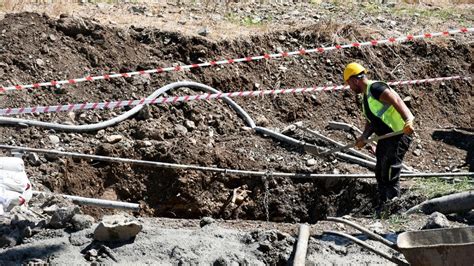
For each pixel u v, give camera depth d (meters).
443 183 9.04
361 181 9.49
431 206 8.12
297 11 14.34
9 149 9.12
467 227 6.45
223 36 12.10
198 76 11.38
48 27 11.27
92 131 10.07
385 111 8.12
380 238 6.72
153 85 11.02
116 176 9.52
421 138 11.17
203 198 9.63
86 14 12.50
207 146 10.05
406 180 9.18
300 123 10.94
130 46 11.50
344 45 12.20
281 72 11.91
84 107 9.65
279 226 7.86
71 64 10.97
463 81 13.02
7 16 11.38
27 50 10.87
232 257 6.61
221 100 11.10
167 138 10.20
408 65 12.83
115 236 6.82
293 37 12.57
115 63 11.22
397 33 13.51
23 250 6.73
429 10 15.55
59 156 9.34
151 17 12.80
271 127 10.99
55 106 9.63
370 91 8.06
